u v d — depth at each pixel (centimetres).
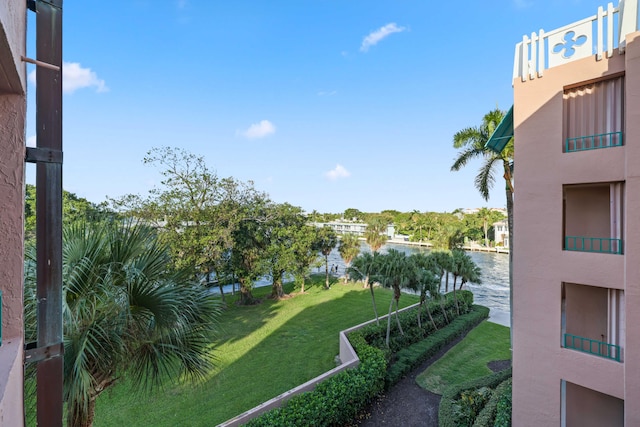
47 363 259
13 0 178
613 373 568
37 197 256
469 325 1902
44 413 257
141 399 1012
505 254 5888
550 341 641
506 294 2967
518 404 678
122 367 483
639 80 541
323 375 1034
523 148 679
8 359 193
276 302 2392
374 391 1069
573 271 618
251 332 1733
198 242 1886
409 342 1562
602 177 589
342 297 2550
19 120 217
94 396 486
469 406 941
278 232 2347
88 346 424
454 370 1335
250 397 1062
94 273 455
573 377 612
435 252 2289
